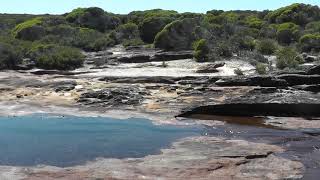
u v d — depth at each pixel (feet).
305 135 51.55
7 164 40.29
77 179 36.35
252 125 56.44
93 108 64.13
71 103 66.85
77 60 98.99
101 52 116.98
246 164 40.60
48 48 108.37
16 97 70.79
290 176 37.78
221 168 39.37
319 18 150.10
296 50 108.37
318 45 111.55
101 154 43.39
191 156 42.57
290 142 48.55
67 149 45.11
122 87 72.90
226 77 75.41
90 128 53.78
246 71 85.66
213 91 69.15
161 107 63.26
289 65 87.76
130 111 62.18
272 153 44.11
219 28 124.88
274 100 62.34
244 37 119.24
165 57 105.09
